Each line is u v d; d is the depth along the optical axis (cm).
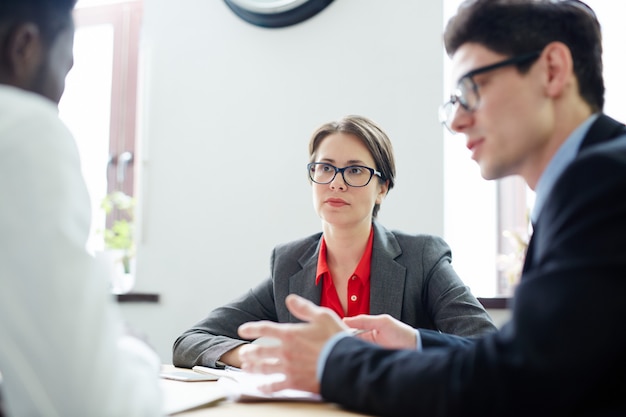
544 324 64
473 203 228
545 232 71
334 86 221
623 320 62
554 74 84
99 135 274
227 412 76
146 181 242
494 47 84
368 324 109
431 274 156
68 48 73
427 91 210
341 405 78
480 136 87
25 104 64
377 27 218
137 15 275
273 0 228
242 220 229
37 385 57
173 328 233
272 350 85
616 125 82
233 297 227
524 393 64
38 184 59
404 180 210
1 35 68
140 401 62
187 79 241
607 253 63
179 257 235
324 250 162
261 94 231
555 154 85
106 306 61
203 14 241
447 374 69
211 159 235
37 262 57
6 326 57
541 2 85
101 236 264
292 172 224
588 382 62
